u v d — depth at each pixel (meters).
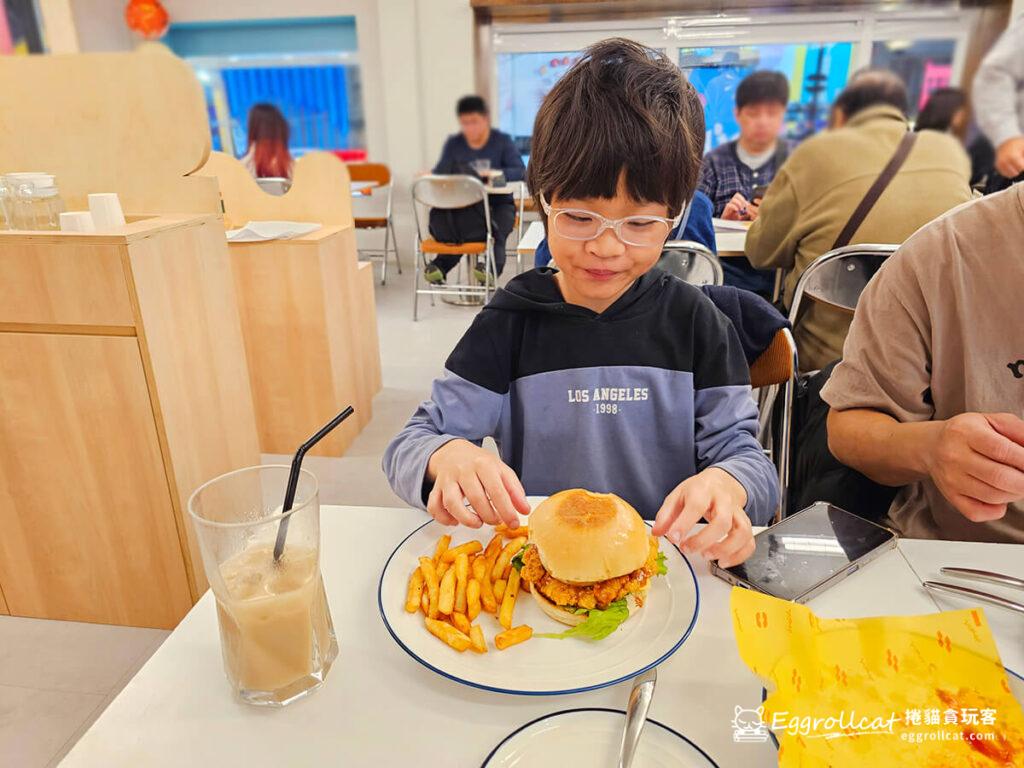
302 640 0.58
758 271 2.92
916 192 2.02
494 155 5.14
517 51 5.55
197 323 1.59
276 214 2.74
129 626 1.67
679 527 0.72
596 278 0.89
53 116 1.59
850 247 1.72
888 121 2.07
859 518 0.81
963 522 0.99
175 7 5.85
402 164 5.85
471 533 0.79
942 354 0.96
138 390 1.44
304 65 5.98
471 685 0.57
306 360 2.50
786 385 1.37
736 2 4.96
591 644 0.63
